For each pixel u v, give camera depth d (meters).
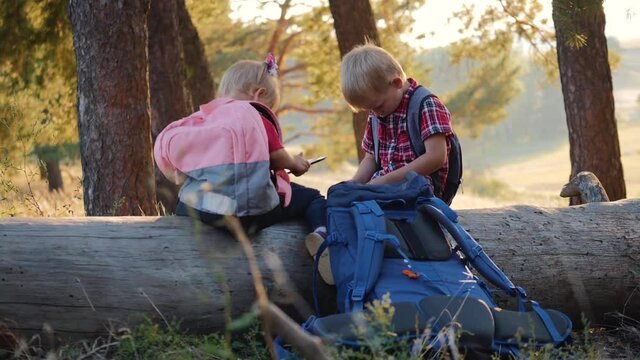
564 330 3.59
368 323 3.28
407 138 4.47
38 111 10.12
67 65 10.94
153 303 3.81
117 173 6.36
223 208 3.79
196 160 3.86
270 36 22.38
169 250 3.88
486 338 3.33
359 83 4.37
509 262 4.47
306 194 4.23
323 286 4.08
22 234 3.76
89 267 3.76
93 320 3.76
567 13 8.37
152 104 9.45
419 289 3.57
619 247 4.64
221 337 3.82
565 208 4.80
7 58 10.70
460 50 16.84
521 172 75.12
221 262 3.92
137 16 6.43
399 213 3.90
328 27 20.30
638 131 91.12
